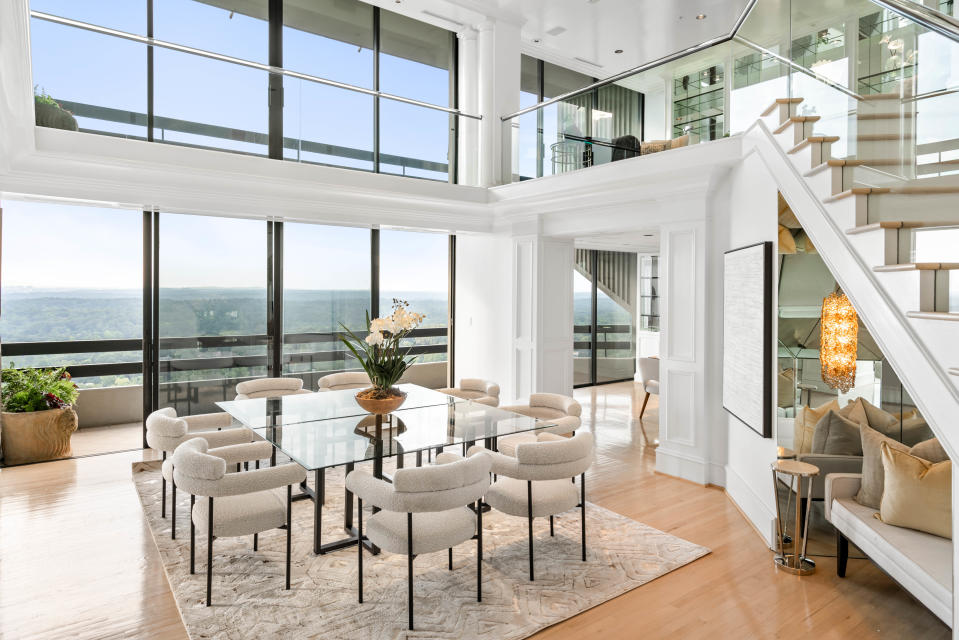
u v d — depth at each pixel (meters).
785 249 4.00
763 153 4.02
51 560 3.48
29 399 5.37
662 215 5.40
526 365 6.93
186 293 6.02
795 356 4.05
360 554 3.04
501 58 7.33
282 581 3.25
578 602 3.04
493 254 7.53
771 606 3.03
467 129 7.41
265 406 4.38
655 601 3.08
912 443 3.87
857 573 3.40
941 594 2.42
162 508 4.25
